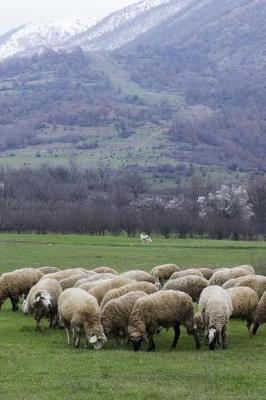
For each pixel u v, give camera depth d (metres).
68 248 84.44
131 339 26.58
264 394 19.75
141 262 68.69
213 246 88.12
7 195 145.75
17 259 70.81
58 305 29.22
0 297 38.09
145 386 20.52
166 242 97.38
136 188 177.00
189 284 34.06
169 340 29.38
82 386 20.58
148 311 26.67
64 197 157.25
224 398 19.19
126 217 117.75
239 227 113.19
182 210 132.25
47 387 20.59
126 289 30.75
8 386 20.78
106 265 65.94
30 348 27.08
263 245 90.31
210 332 26.23
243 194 130.00
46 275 38.50
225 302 27.25
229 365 23.38
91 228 117.31
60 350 26.55
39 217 118.69
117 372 22.45
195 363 23.70
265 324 33.22
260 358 24.75
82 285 32.94
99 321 27.39
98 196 158.50
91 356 25.12
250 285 33.41
